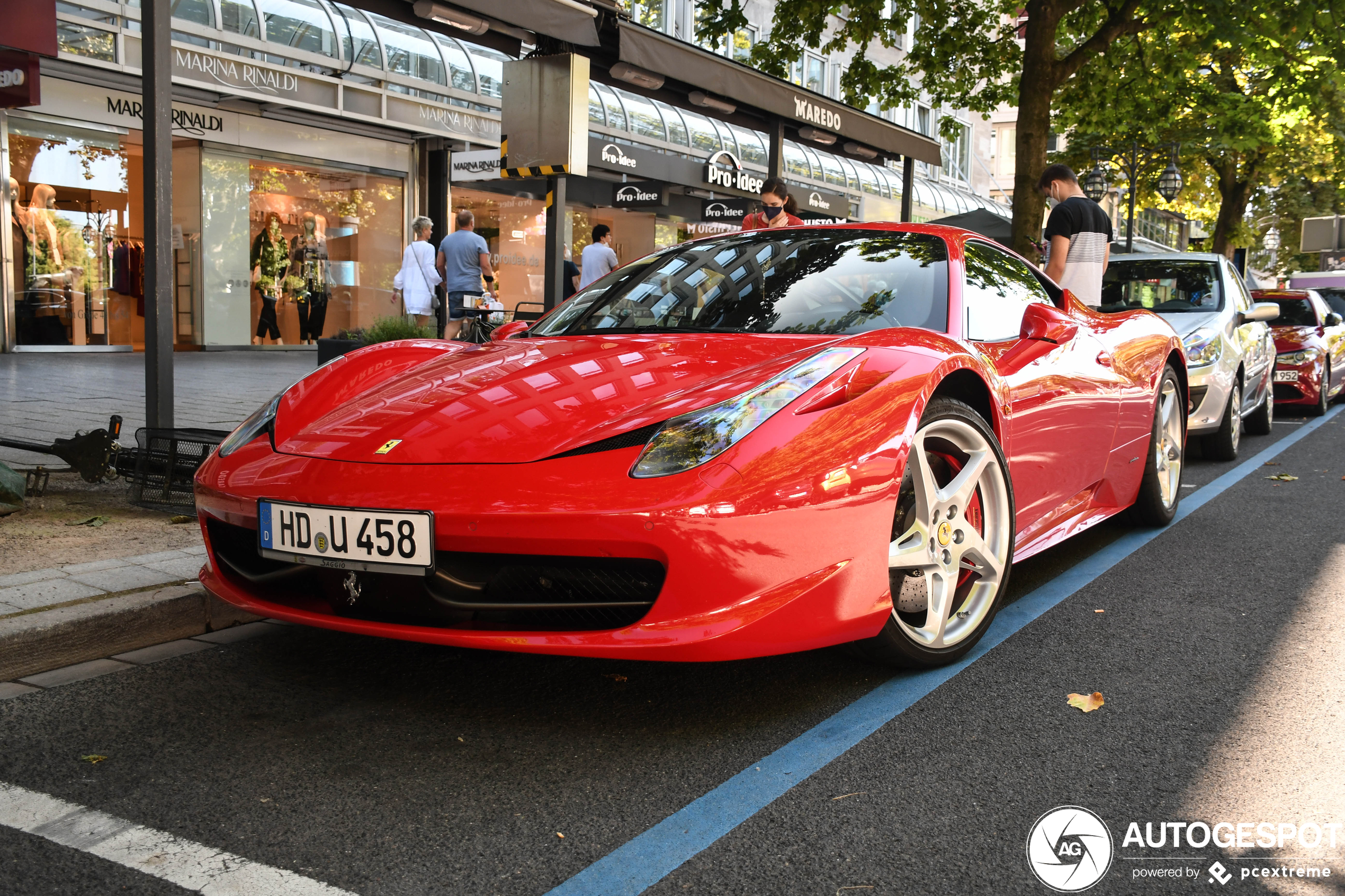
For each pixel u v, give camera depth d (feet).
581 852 5.68
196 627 9.46
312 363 39.88
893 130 30.73
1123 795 6.41
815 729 7.44
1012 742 7.22
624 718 7.64
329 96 43.39
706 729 7.43
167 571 10.04
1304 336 32.35
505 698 8.01
